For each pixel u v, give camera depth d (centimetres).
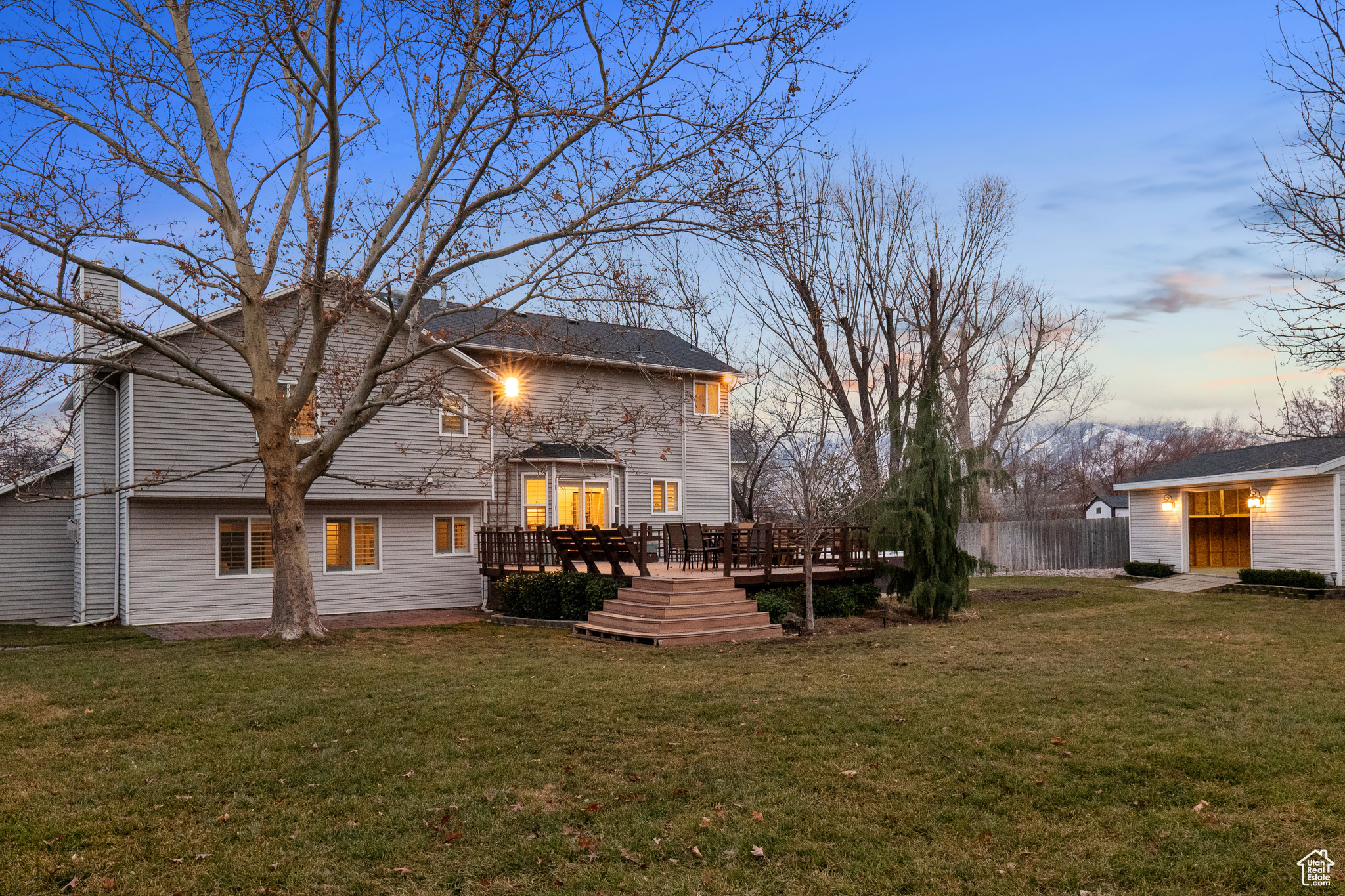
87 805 609
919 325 2606
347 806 609
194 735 789
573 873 501
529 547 1938
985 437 3816
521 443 2302
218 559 1875
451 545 2175
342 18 1317
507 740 759
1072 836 536
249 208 1454
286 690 975
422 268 1267
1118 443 6156
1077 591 2167
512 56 1142
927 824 561
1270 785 604
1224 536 2791
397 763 699
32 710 884
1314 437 1606
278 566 1427
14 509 2000
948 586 1588
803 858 516
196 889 485
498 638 1465
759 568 1716
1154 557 2566
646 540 1585
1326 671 995
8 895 473
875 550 1714
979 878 486
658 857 522
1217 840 521
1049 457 6269
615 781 653
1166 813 564
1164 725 759
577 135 1198
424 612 2052
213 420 1820
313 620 1430
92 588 1877
